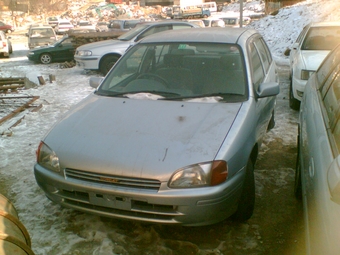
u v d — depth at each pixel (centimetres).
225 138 286
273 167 437
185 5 4147
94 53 1117
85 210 287
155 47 414
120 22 1820
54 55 1522
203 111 324
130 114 328
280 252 289
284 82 923
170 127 302
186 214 265
